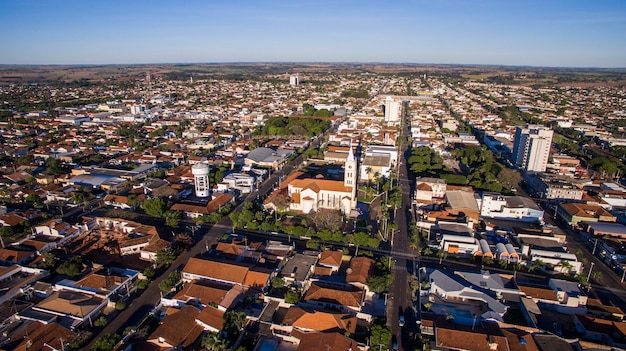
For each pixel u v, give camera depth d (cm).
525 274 17462
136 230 19750
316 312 13238
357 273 16075
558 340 12888
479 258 18538
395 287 16125
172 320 13175
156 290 15700
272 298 14625
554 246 18750
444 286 15388
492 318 13775
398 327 13800
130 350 12456
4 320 13512
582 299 14850
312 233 19838
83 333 12975
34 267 16812
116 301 14700
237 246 18088
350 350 11881
